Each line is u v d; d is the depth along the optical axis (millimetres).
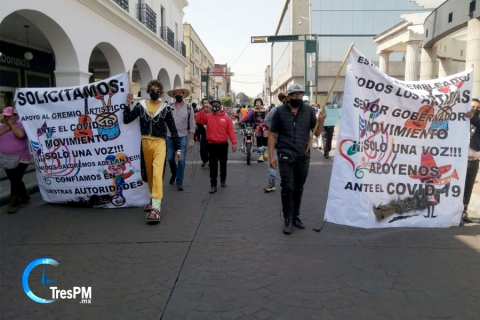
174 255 4516
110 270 4129
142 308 3379
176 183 8547
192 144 8352
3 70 12523
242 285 3779
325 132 12531
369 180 4969
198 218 5984
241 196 7449
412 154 5074
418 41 19375
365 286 3756
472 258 4434
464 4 10398
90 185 6570
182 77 25156
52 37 10078
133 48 15023
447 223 5145
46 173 6645
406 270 4113
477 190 7184
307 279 3904
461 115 5156
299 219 5566
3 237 5152
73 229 5480
